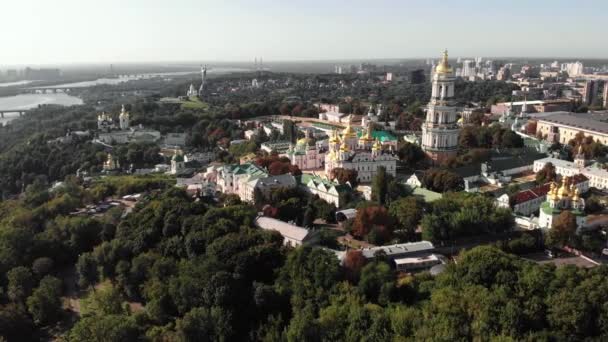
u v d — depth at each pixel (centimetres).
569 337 17475
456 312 17750
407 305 19812
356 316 18188
